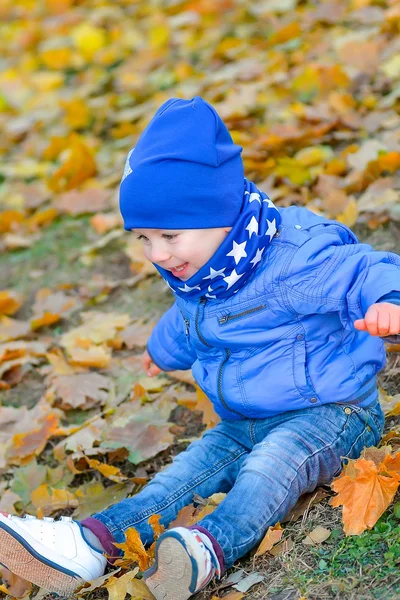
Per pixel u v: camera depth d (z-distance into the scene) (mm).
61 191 4535
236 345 2039
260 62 4742
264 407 2049
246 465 1948
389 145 3385
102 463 2570
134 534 1883
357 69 4066
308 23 4887
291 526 1972
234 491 1905
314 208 3227
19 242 4148
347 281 1933
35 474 2584
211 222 1944
